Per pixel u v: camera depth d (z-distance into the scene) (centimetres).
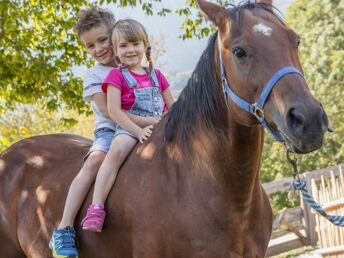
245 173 250
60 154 347
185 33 902
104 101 305
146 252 268
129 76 294
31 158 356
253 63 220
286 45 220
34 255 333
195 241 253
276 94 212
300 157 1620
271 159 1662
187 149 264
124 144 289
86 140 384
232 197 252
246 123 235
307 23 1816
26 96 932
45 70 895
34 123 1395
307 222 833
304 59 1814
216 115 251
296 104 203
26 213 338
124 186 281
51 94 951
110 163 288
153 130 290
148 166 277
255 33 222
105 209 286
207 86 255
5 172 362
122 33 291
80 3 925
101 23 320
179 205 258
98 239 292
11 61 883
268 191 850
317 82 1697
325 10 1745
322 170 823
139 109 296
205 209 253
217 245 252
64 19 955
